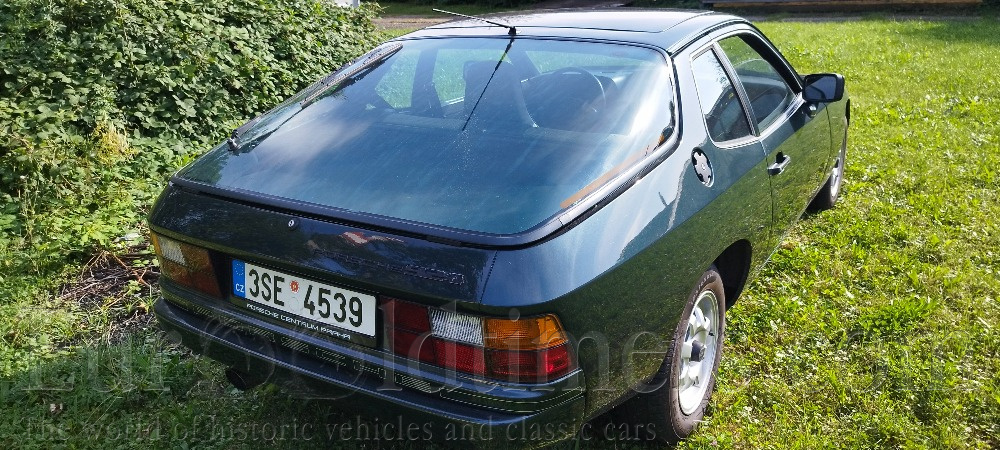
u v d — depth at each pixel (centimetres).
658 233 232
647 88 271
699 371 285
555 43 299
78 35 588
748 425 284
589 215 216
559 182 225
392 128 264
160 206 256
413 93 289
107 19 602
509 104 269
